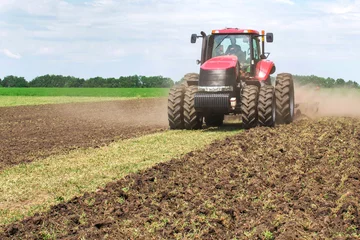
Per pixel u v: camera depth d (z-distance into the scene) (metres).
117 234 6.16
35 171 9.91
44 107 31.67
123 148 12.28
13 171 9.96
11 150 12.78
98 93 56.06
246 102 14.62
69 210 7.24
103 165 10.27
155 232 6.21
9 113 26.91
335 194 7.58
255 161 10.09
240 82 15.02
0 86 87.69
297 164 9.77
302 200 7.30
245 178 8.69
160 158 10.85
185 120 15.12
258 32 16.02
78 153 11.81
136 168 9.91
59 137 15.50
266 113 14.60
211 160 10.31
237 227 6.36
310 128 14.74
